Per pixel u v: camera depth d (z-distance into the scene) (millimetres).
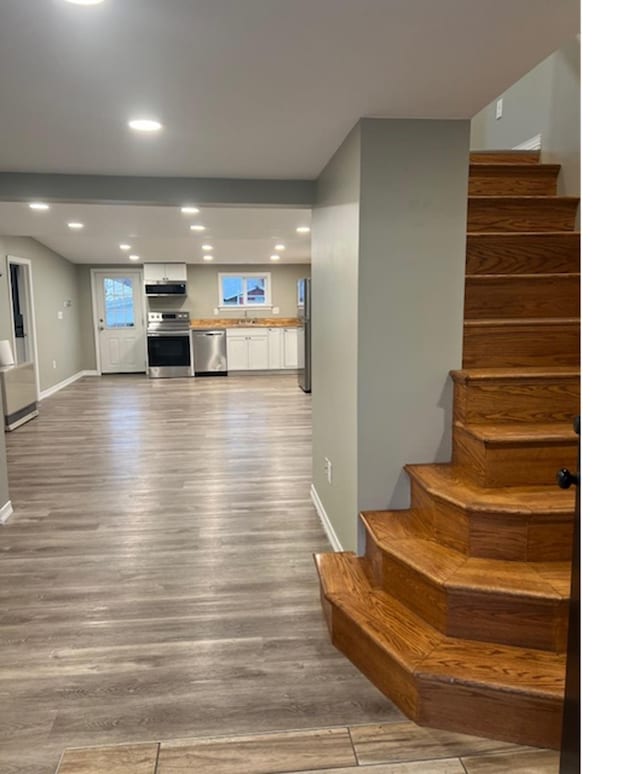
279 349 10805
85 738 1858
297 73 1948
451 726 1881
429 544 2320
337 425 3078
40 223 5977
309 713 1972
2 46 1721
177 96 2168
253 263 10938
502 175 3623
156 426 6305
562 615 1944
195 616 2572
